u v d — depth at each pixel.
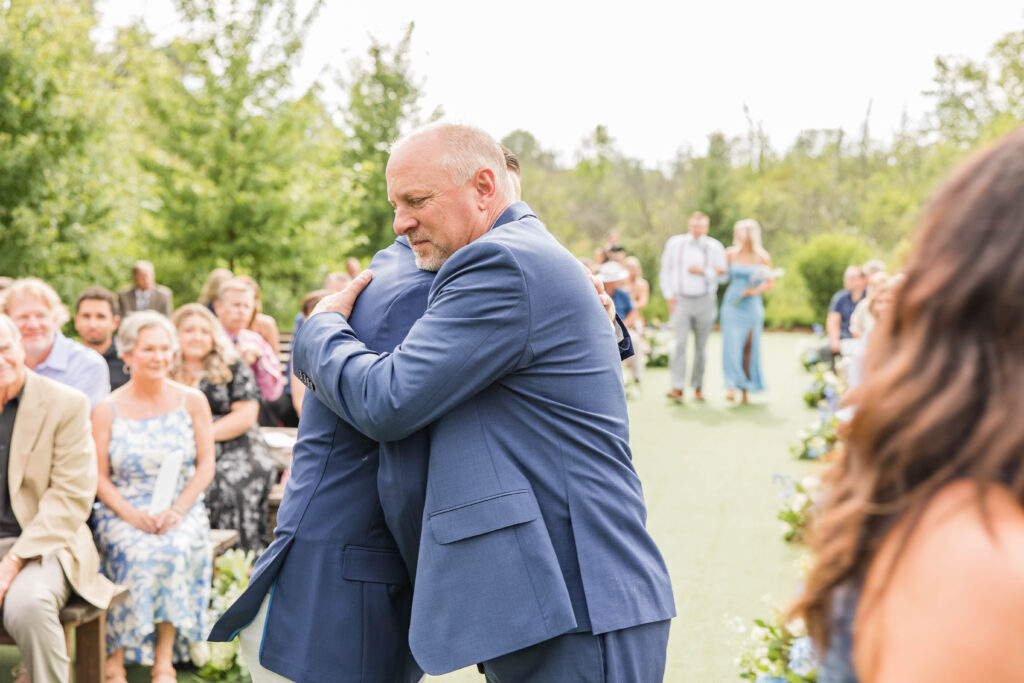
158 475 3.92
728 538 5.67
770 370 14.16
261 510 4.66
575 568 2.08
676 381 10.83
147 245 17.56
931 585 0.80
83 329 5.65
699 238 10.62
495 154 2.29
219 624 2.41
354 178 20.52
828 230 34.75
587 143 42.38
